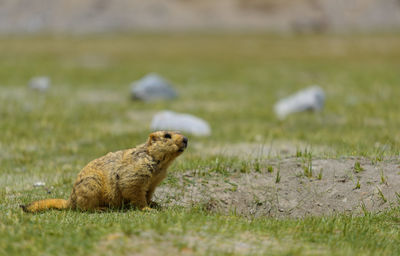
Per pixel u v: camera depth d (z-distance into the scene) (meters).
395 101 71.06
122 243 17.25
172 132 23.81
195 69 127.88
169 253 16.64
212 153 40.19
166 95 76.56
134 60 152.62
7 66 122.81
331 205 26.83
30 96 75.06
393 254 18.48
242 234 19.16
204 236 18.34
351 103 70.88
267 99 79.00
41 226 19.48
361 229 21.28
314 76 110.62
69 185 31.47
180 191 28.00
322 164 29.97
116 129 52.72
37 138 47.38
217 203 27.12
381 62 139.25
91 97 78.50
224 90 89.69
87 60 149.75
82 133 49.97
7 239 17.53
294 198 27.52
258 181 29.00
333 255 17.22
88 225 19.70
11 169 36.66
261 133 50.56
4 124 53.00
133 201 23.84
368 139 44.12
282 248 17.73
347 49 184.88
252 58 159.50
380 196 26.67
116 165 23.95
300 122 57.25
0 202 26.34
